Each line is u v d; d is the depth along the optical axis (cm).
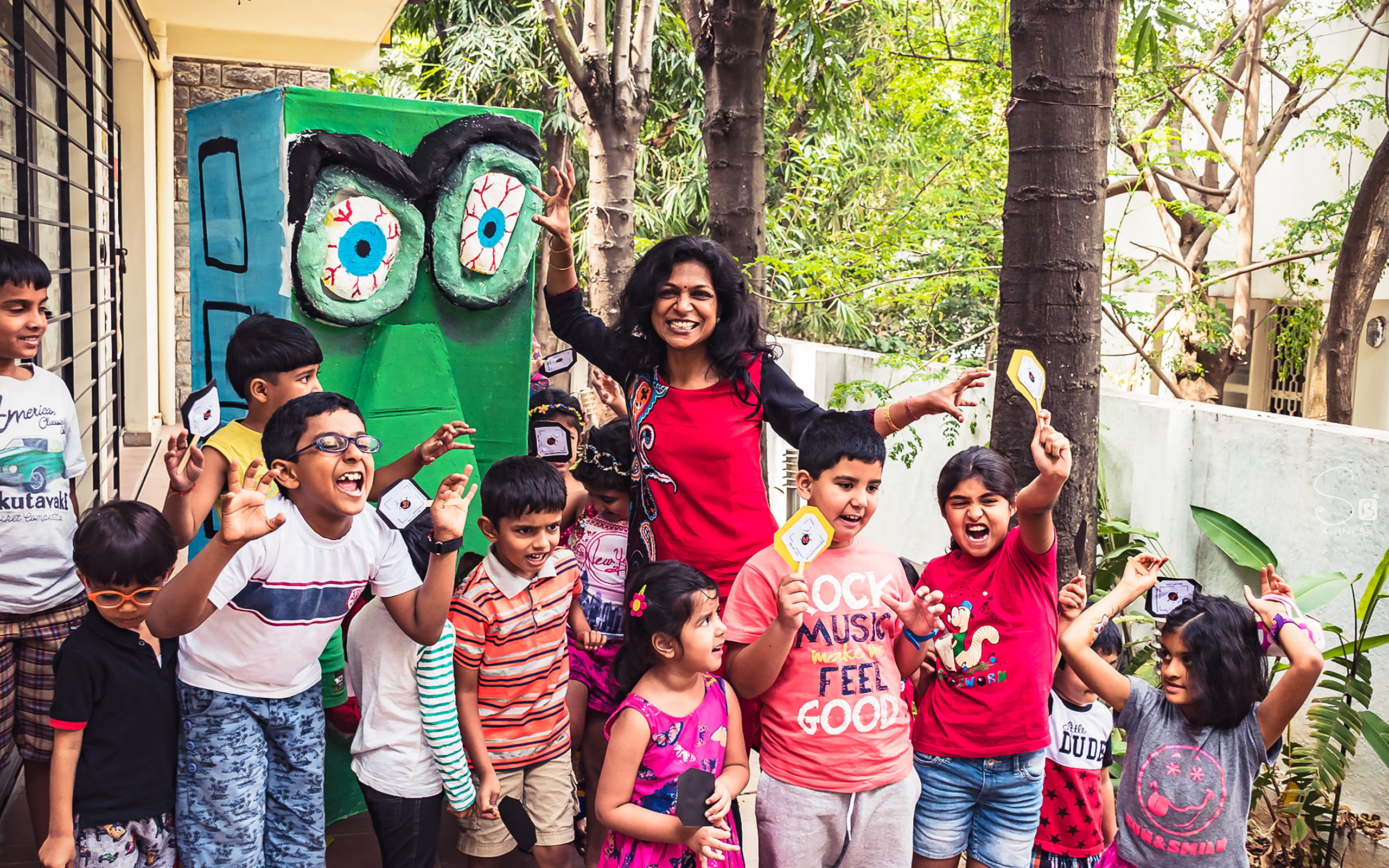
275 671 247
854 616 253
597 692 316
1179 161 1066
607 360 294
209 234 355
